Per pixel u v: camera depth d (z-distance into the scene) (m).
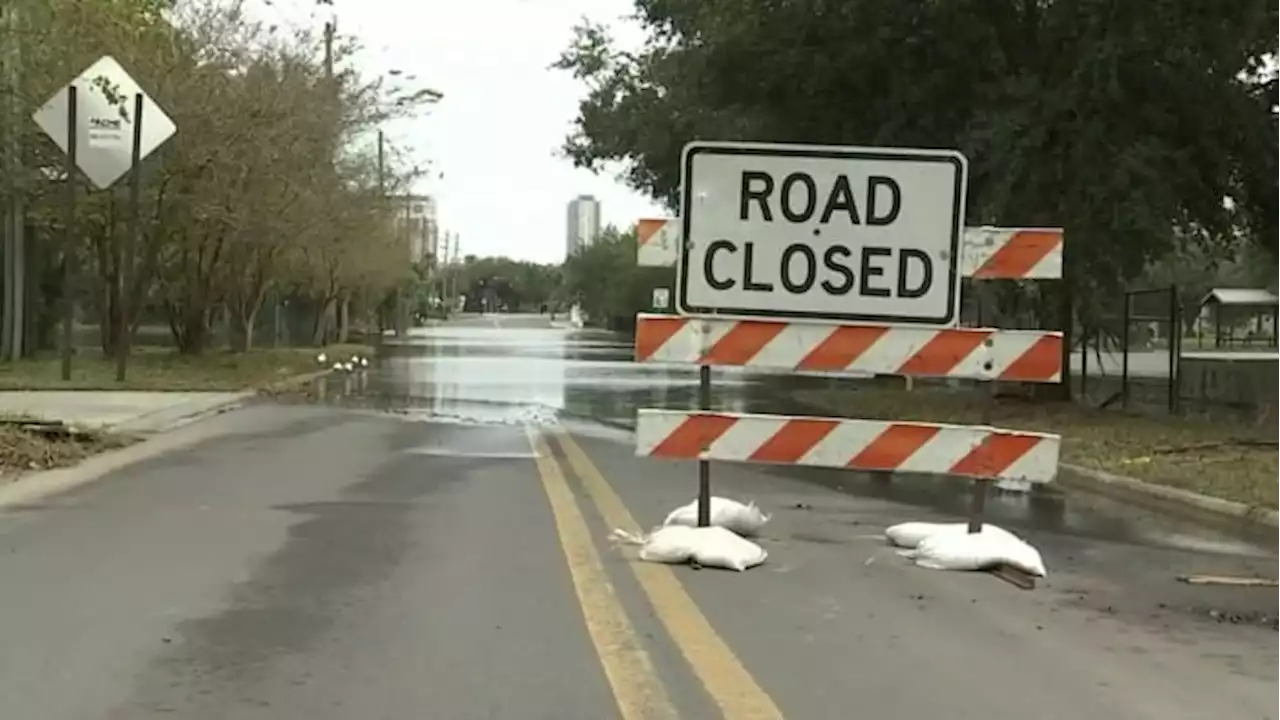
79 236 50.09
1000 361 13.62
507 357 74.25
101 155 38.56
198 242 51.12
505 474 21.19
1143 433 29.06
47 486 19.22
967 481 22.55
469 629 10.91
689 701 9.08
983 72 31.47
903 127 32.47
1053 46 30.38
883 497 20.03
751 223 13.84
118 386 38.41
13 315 48.66
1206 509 19.27
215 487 19.27
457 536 15.21
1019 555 13.77
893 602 12.26
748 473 22.34
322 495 18.52
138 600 11.84
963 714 8.94
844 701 9.17
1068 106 28.77
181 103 42.41
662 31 38.62
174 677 9.51
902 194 13.79
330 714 8.70
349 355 66.69
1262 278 85.75
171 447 24.83
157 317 77.56
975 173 31.00
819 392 47.38
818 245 13.80
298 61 48.44
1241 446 26.19
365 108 54.00
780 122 35.28
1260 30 29.52
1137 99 29.58
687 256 13.87
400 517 16.58
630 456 24.33
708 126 39.44
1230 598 13.05
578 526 15.97
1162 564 15.05
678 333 13.72
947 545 13.98
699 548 13.58
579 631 10.88
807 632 11.04
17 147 35.16
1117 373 57.78
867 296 13.80
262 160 45.28
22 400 33.16
